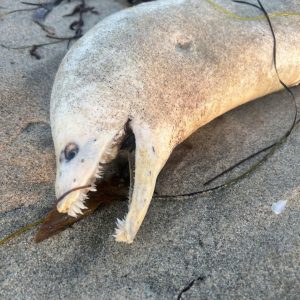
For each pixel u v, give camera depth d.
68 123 0.34
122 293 0.33
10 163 0.39
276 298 0.33
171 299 0.33
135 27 0.39
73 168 0.32
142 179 0.33
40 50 0.50
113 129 0.33
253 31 0.42
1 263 0.33
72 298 0.32
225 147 0.43
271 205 0.38
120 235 0.32
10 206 0.37
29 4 0.57
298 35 0.45
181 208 0.38
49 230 0.35
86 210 0.36
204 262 0.35
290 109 0.47
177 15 0.41
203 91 0.39
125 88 0.35
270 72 0.44
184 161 0.41
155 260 0.34
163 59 0.37
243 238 0.36
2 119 0.42
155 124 0.35
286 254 0.35
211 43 0.40
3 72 0.47
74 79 0.36
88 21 0.56
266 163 0.41
